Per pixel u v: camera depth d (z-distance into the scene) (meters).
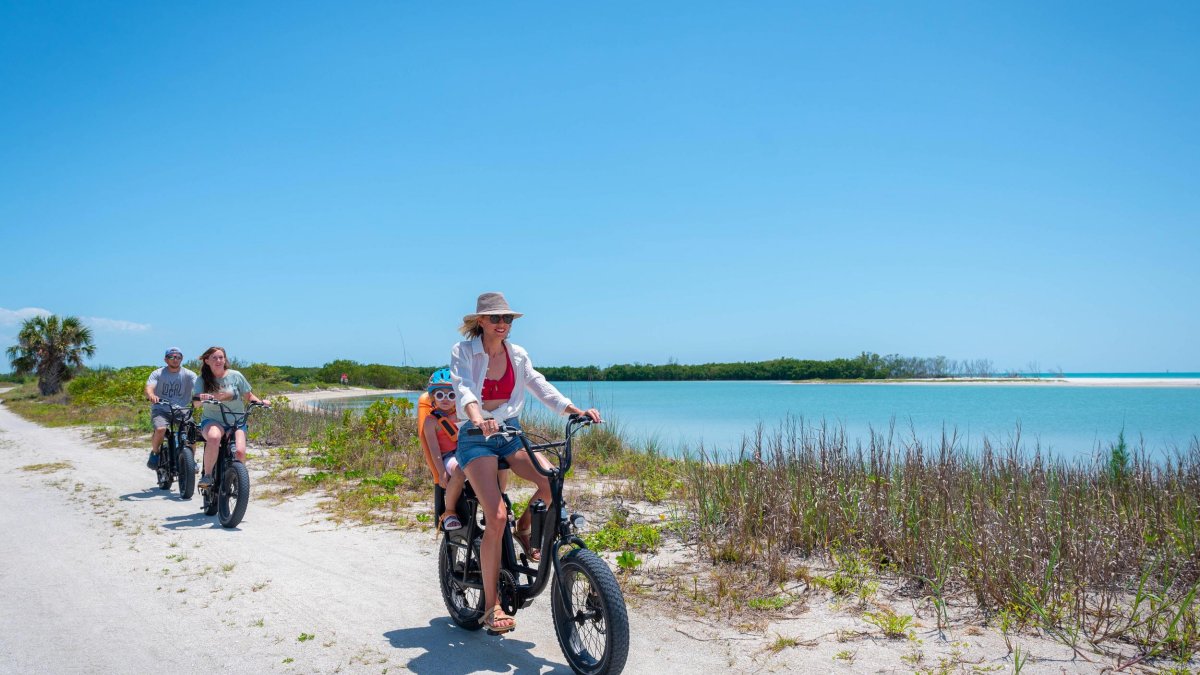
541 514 3.84
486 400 4.08
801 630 4.28
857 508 6.24
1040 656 3.85
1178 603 4.52
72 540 6.67
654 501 8.09
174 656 3.99
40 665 3.87
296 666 3.86
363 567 5.73
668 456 12.10
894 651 3.95
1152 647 3.92
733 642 4.11
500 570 3.97
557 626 3.84
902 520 5.86
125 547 6.38
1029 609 4.43
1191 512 6.04
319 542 6.52
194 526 7.20
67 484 10.00
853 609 4.62
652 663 3.83
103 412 24.34
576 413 3.93
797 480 6.71
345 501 8.24
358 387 51.12
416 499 8.45
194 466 8.73
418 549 6.27
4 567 5.79
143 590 5.16
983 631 4.22
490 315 3.91
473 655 4.00
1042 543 5.13
